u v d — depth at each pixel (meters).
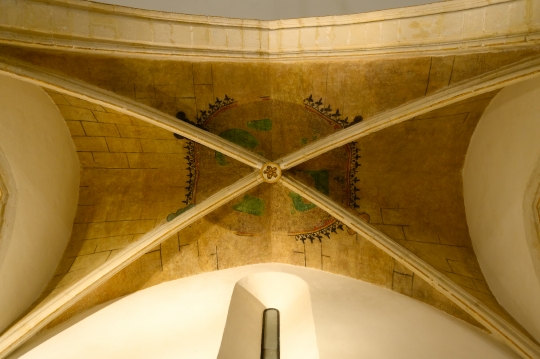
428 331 5.55
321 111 6.17
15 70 4.77
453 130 6.04
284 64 5.95
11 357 5.10
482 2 4.71
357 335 5.42
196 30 5.65
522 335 5.05
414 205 6.57
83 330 5.55
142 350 5.17
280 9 7.12
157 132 6.36
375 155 6.54
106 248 6.24
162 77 5.77
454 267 5.96
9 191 5.31
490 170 5.77
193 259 6.83
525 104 5.03
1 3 4.55
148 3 6.52
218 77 6.00
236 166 6.77
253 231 7.14
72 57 5.16
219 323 5.62
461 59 5.05
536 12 4.38
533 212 5.17
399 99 5.68
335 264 6.86
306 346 5.42
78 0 4.96
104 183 6.62
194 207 6.55
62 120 6.01
